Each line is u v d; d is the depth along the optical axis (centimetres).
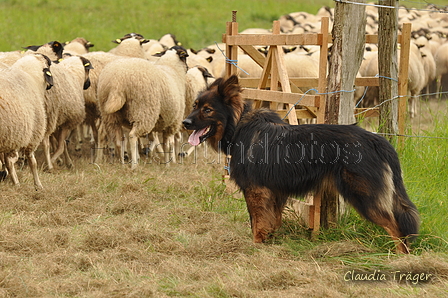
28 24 2242
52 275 435
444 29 2170
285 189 499
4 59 916
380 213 468
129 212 642
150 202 675
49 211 635
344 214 564
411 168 661
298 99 543
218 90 516
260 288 412
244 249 507
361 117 738
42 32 2153
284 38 567
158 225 587
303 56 1134
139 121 838
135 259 479
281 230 561
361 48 538
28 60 736
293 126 506
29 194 693
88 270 448
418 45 1498
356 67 542
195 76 1055
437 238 508
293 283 419
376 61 1310
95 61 988
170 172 877
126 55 1090
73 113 873
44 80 746
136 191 725
